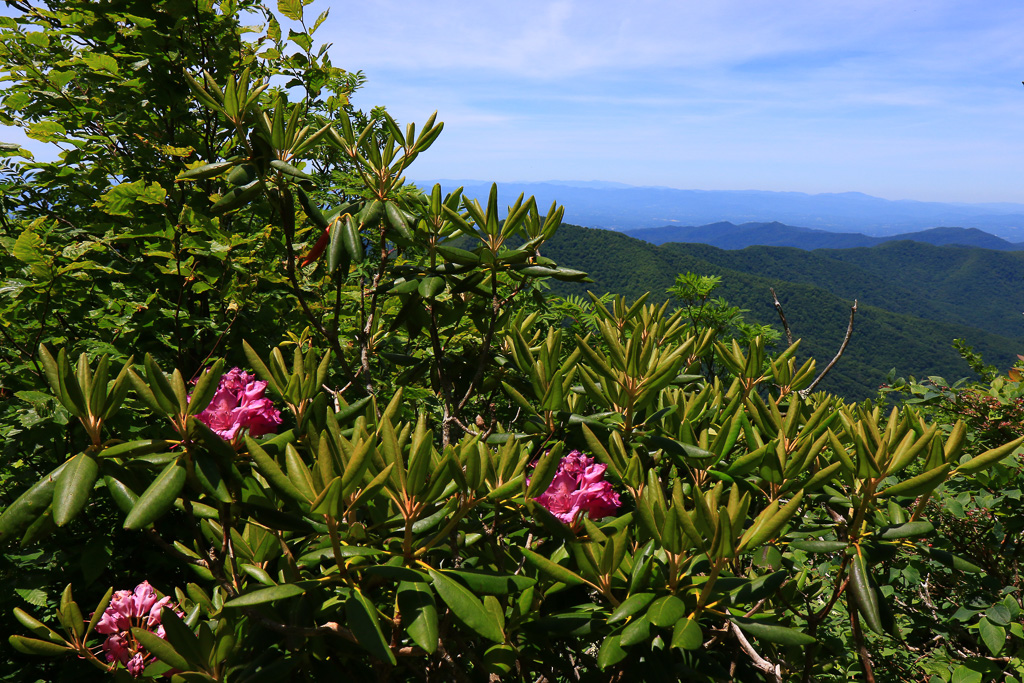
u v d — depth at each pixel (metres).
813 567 2.49
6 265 3.25
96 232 3.68
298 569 1.46
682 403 1.95
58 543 2.51
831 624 2.77
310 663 1.45
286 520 1.33
